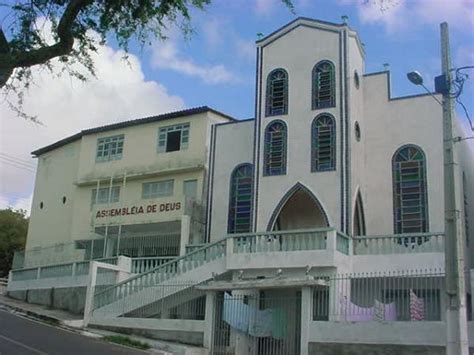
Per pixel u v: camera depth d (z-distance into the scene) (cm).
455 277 1323
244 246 2459
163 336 2247
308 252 2323
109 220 3469
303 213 2870
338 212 2600
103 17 1158
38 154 4434
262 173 2827
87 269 2956
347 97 2723
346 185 2612
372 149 2828
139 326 2316
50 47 1040
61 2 1098
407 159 2744
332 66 2805
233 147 3161
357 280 2156
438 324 1769
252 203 2812
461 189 2723
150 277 2514
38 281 3291
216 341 2136
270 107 2909
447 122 1419
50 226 4103
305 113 2806
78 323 2452
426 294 2034
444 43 1466
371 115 2875
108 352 1858
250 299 2141
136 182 3597
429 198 2644
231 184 3103
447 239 1354
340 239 2367
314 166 2711
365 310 1972
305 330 1970
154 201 3316
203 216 3234
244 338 2094
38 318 2580
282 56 2952
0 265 5347
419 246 2300
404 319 1973
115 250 3509
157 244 3391
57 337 2072
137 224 3341
